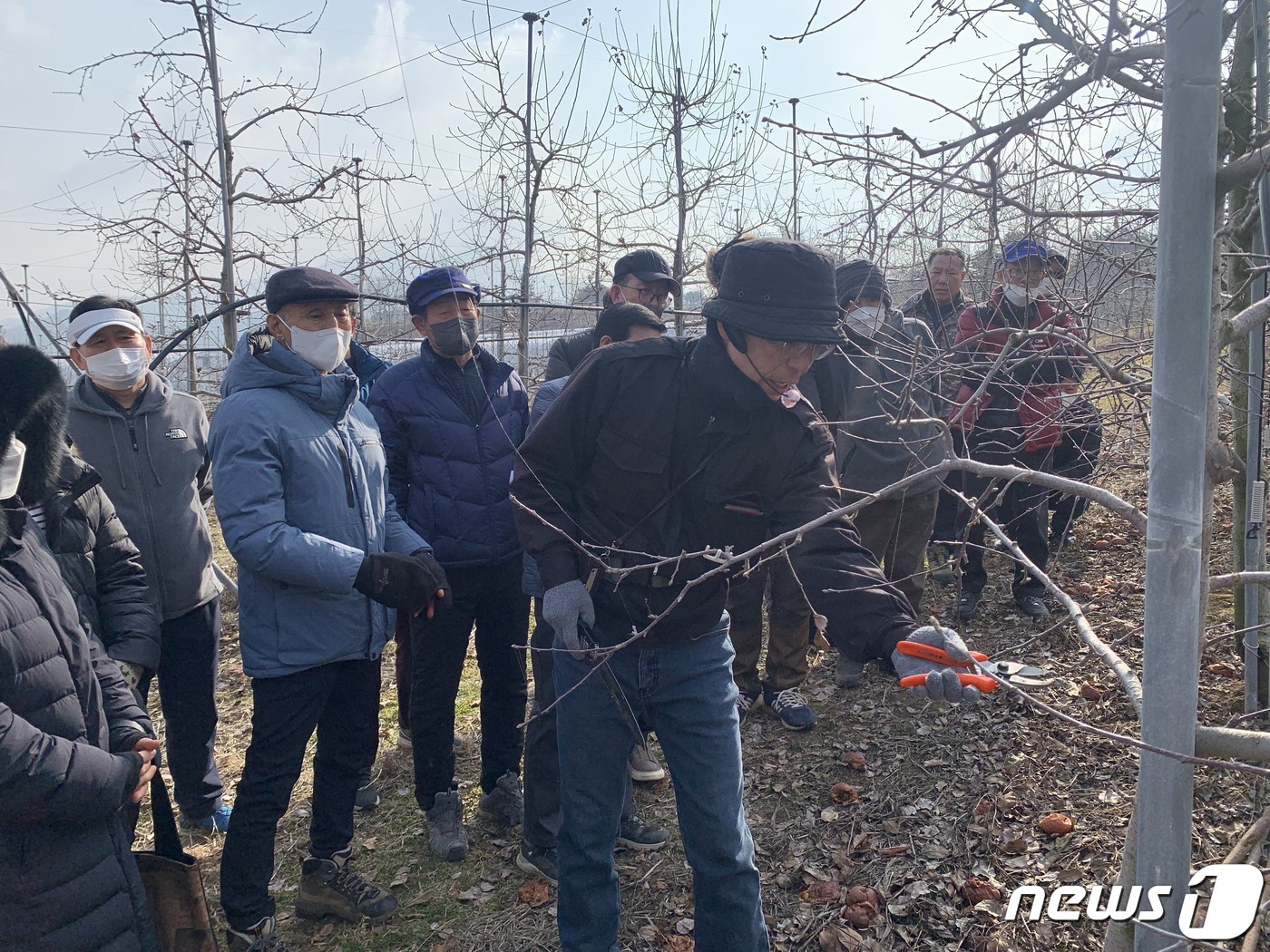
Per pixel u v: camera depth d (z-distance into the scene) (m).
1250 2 1.47
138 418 3.06
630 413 2.08
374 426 2.85
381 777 3.71
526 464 2.20
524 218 6.82
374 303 6.92
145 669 2.48
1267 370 2.58
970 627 4.64
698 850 2.12
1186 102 1.18
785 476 2.09
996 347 3.02
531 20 6.45
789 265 1.91
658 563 1.87
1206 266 1.20
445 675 3.06
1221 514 4.65
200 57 5.51
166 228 6.16
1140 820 1.33
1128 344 2.03
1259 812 2.57
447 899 2.92
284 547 2.36
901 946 2.56
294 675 2.51
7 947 1.74
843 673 4.26
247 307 5.66
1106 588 4.62
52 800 1.71
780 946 2.61
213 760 3.36
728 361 2.02
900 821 3.15
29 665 1.77
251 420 2.44
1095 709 3.64
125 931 1.88
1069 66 1.54
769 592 3.94
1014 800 3.15
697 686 2.13
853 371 3.59
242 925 2.52
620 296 3.88
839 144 1.77
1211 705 3.40
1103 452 2.45
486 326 7.25
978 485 4.31
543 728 2.87
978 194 1.66
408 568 2.50
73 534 2.32
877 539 4.04
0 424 1.78
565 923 2.25
